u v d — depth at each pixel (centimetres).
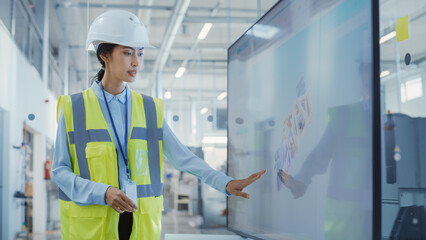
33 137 646
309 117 159
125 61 156
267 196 200
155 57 666
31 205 780
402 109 272
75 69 664
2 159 616
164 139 170
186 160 167
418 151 211
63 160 157
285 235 180
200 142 544
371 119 121
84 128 156
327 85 146
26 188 696
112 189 142
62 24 705
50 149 833
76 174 154
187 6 589
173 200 775
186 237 249
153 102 168
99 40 156
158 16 700
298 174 168
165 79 629
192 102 580
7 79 584
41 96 589
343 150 136
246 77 225
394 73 281
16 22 629
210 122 546
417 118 213
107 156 153
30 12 673
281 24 183
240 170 234
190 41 618
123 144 158
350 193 132
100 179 151
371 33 120
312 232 156
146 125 163
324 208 148
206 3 555
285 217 180
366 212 124
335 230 141
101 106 159
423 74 271
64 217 156
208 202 761
